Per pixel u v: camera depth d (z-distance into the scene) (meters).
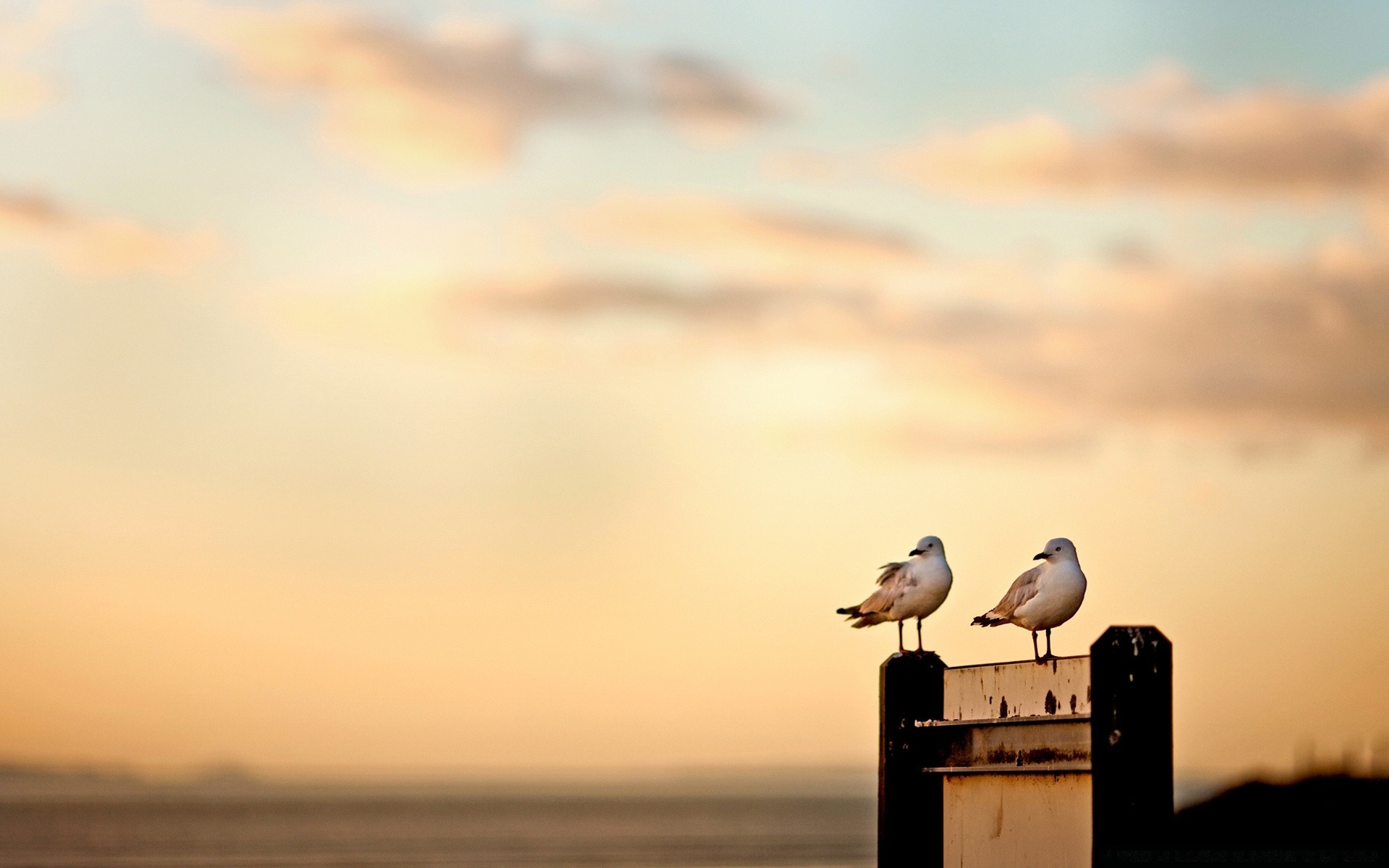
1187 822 44.00
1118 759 12.07
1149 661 12.12
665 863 109.38
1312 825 41.19
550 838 153.88
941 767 14.71
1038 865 13.38
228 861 106.06
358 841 142.25
